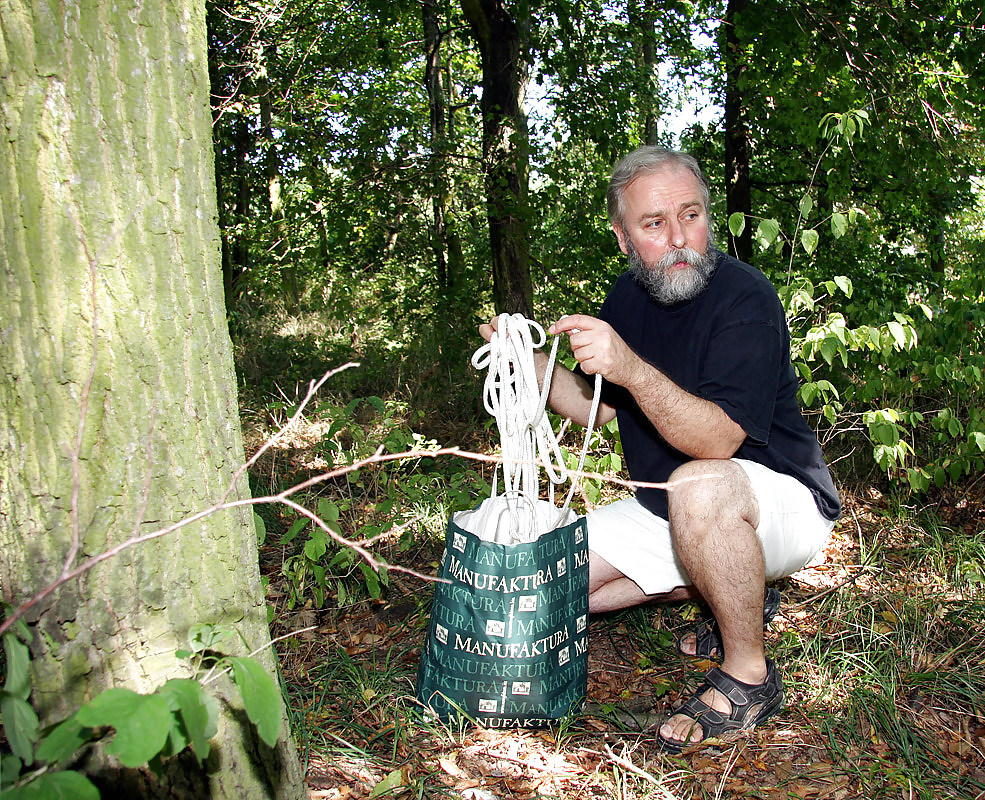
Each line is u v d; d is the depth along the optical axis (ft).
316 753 6.52
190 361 4.46
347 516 11.93
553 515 7.32
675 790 6.32
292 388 21.84
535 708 6.70
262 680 3.54
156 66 4.18
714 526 6.73
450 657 6.71
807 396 11.08
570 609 6.81
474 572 6.53
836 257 23.11
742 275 7.56
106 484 4.20
